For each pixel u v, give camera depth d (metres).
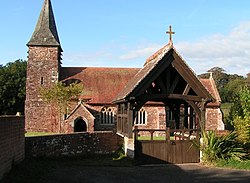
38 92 43.75
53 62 44.38
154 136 39.25
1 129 10.56
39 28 45.38
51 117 43.19
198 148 18.66
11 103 62.56
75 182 12.56
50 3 46.66
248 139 18.27
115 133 21.73
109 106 43.03
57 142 18.20
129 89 19.34
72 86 41.56
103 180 13.16
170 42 18.44
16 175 11.52
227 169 16.16
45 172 13.97
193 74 18.47
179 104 22.23
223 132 20.88
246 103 21.19
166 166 17.34
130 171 15.55
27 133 39.69
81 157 19.45
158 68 18.06
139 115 42.91
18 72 64.56
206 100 18.59
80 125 42.16
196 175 14.52
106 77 46.41
